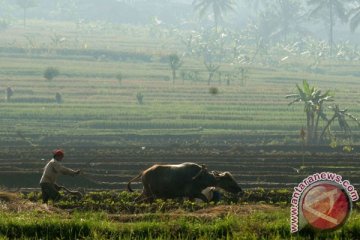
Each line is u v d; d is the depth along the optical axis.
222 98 199.88
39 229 38.91
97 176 83.94
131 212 51.72
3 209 47.22
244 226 38.16
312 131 129.50
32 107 172.12
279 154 108.19
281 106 187.75
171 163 98.75
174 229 38.62
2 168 85.31
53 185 54.16
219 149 120.81
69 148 119.06
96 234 37.44
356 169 93.75
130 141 136.88
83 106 175.62
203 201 55.19
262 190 60.25
